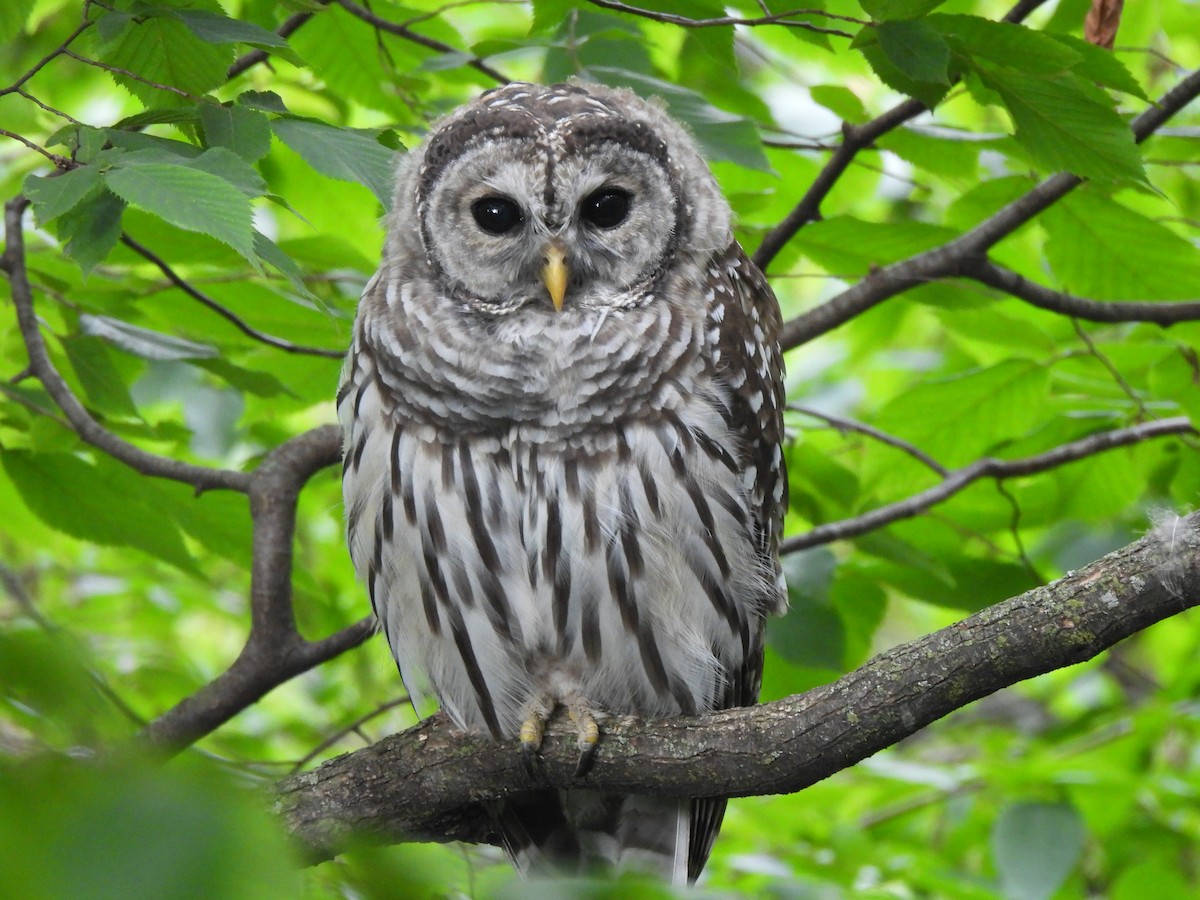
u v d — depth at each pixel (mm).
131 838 1789
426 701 7723
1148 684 14477
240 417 10648
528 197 6957
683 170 7383
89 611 12195
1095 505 9820
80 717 2037
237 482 8164
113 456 8125
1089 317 8922
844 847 10047
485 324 6945
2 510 9727
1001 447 9742
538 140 7047
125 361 9375
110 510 8680
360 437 7176
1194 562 4855
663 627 7031
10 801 1799
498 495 6902
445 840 7102
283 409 9969
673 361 6945
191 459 11422
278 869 1835
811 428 9891
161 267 8016
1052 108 6625
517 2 8062
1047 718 15023
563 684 7160
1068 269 9328
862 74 11602
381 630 7922
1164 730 10914
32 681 2023
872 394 13648
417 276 7184
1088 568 5109
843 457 10922
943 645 5250
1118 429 9555
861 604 9016
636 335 6898
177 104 6379
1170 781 10023
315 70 8859
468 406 6867
